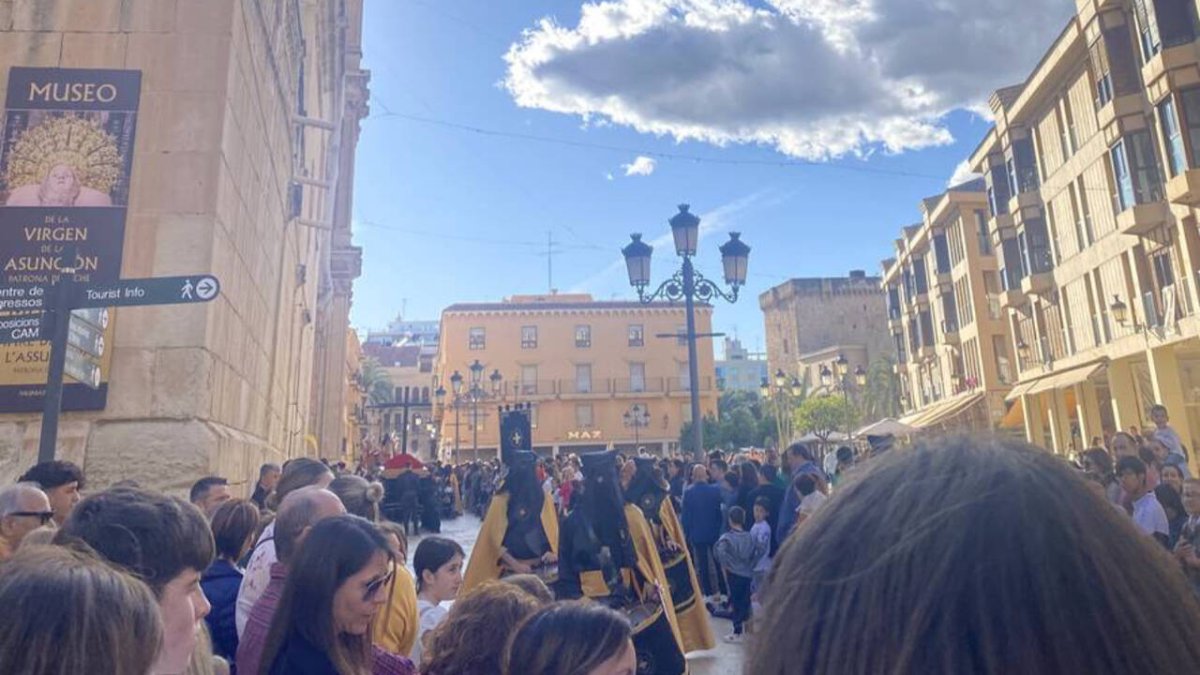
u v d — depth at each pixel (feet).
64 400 22.25
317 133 68.90
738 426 205.05
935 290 133.39
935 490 2.22
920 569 2.05
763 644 2.37
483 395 181.68
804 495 22.26
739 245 37.88
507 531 16.78
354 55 101.65
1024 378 99.19
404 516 62.13
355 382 160.04
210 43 25.96
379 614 10.06
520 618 8.25
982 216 122.01
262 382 37.22
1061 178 86.17
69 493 12.67
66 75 24.67
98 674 3.62
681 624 20.16
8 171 23.62
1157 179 67.87
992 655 1.88
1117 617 1.96
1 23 24.86
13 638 3.51
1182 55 61.72
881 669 2.00
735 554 25.02
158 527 5.57
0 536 10.04
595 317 210.59
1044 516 2.07
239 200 28.40
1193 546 15.87
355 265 103.40
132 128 24.71
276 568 8.90
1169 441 32.32
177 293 14.80
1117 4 70.79
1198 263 63.21
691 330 37.40
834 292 238.89
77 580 3.84
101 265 23.41
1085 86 79.66
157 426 22.66
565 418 203.92
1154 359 69.62
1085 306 82.23
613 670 6.84
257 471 33.42
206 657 6.12
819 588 2.26
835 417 166.50
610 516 15.65
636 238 37.70
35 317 14.30
